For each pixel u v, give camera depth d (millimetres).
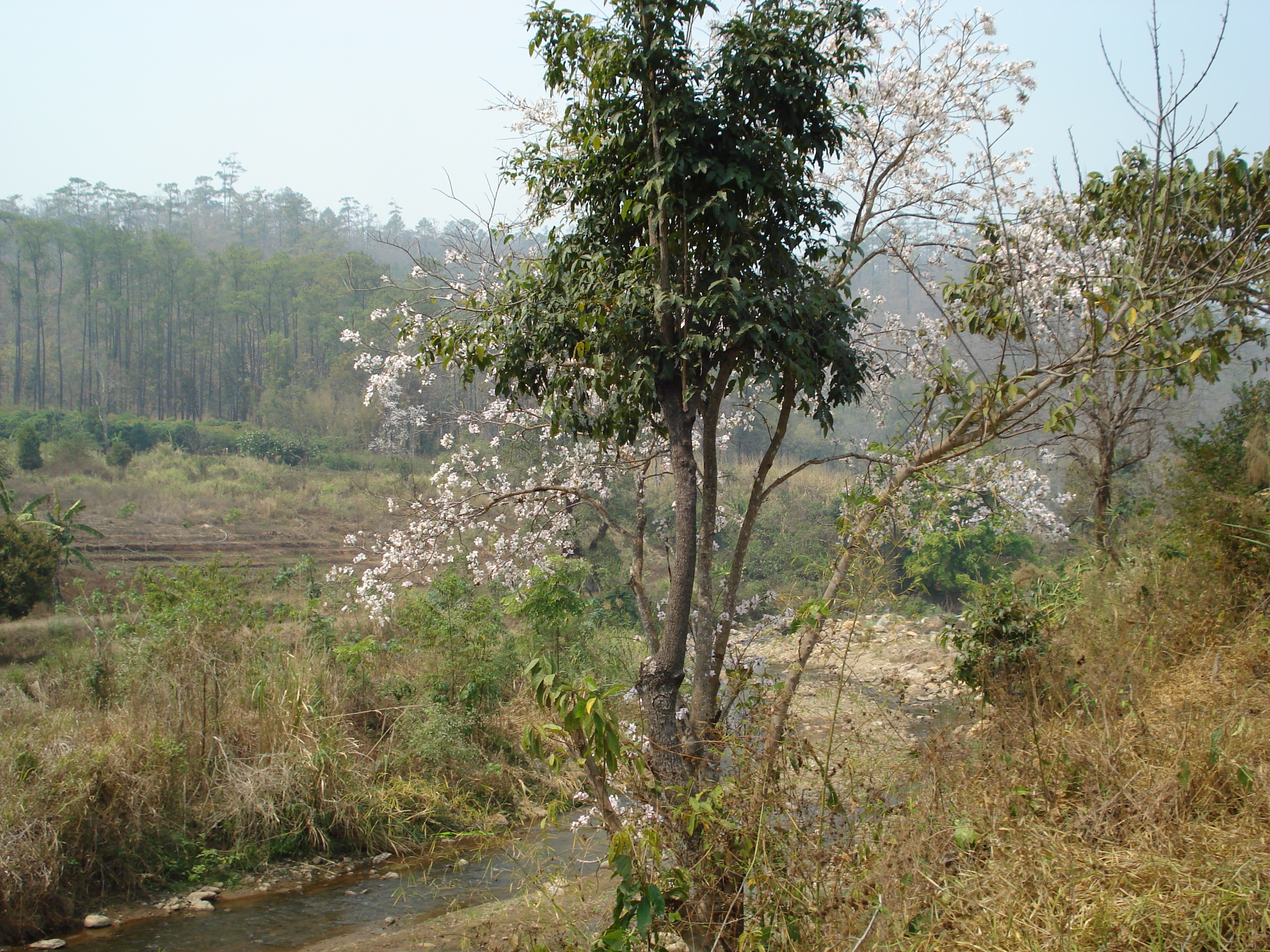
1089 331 5609
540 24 5043
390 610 11320
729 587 5434
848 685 4875
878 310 9000
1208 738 4512
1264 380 10070
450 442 9344
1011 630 7215
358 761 8938
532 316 5328
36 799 6863
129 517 31422
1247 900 3037
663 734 4648
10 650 15203
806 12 4902
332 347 57312
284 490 38375
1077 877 3402
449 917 5957
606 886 4957
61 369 57062
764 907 3643
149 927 6629
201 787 8094
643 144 4797
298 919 6754
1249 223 5465
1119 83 5012
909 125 7863
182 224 101062
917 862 3557
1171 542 8164
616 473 8383
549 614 10961
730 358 4957
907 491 6148
